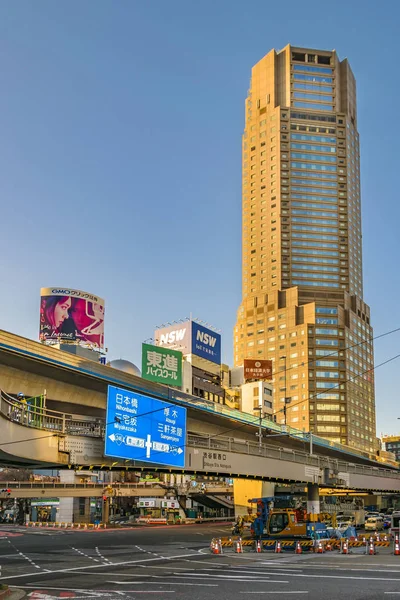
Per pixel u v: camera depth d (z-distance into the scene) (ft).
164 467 166.50
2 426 115.96
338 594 66.80
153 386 227.61
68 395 201.87
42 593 71.46
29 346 180.04
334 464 267.18
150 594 69.51
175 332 469.98
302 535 150.30
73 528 305.53
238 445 201.16
